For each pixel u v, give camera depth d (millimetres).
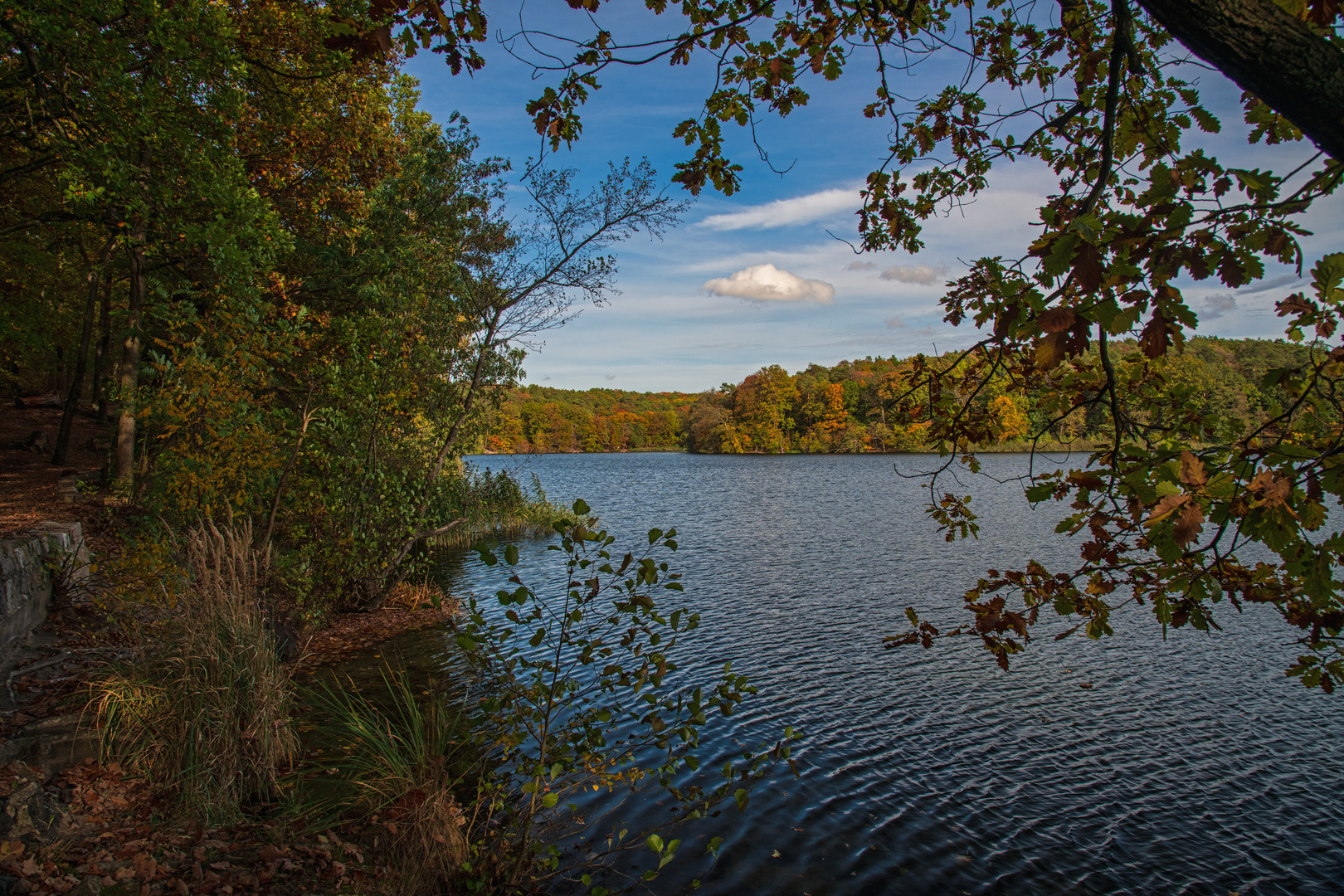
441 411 13094
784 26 3400
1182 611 2498
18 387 25953
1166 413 2768
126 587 7219
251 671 5484
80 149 9961
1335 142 1590
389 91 17094
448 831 4777
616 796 6297
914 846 5824
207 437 8828
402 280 12086
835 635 11914
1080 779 7109
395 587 12930
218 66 10672
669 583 4492
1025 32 3426
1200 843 6008
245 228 10430
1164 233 1516
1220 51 1585
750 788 6621
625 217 12352
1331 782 7070
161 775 4832
